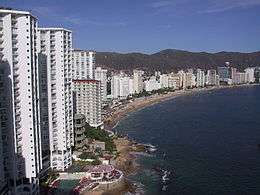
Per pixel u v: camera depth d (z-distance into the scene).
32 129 177.00
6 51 168.88
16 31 170.75
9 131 172.75
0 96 168.12
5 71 168.75
